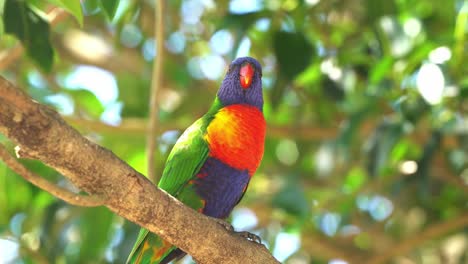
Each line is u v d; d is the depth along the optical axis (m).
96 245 7.86
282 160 10.24
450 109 7.77
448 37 7.50
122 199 4.39
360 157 9.20
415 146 8.96
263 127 6.40
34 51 5.91
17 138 3.91
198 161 6.11
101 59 10.44
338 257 9.45
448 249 9.29
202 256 4.91
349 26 8.67
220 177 6.15
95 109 10.12
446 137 8.14
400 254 8.72
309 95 9.20
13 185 8.05
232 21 7.61
